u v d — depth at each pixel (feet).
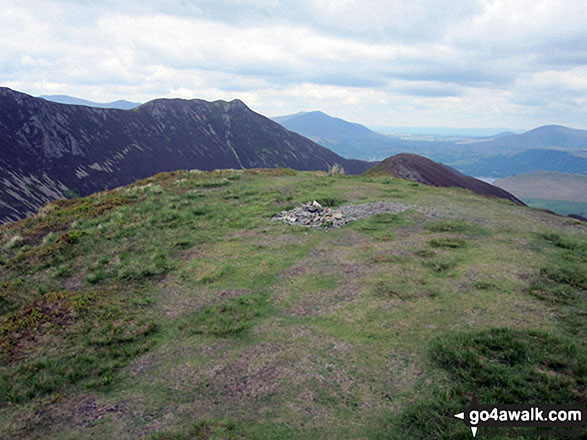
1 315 31.68
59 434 18.43
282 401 19.53
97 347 26.61
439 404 18.17
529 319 25.58
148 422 18.75
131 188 79.15
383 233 48.24
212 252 44.19
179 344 26.32
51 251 45.32
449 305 28.25
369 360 22.45
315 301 30.83
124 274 38.37
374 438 16.80
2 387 22.41
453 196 73.56
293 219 55.31
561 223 52.08
